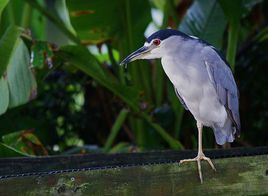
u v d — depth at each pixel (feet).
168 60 25.25
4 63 30.22
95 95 42.32
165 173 21.58
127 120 42.50
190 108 25.68
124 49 35.99
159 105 37.19
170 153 26.96
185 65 25.00
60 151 38.55
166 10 38.68
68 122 41.88
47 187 20.65
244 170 22.06
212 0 35.83
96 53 48.47
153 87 37.42
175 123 35.76
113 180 21.13
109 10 33.60
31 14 40.45
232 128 26.18
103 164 26.12
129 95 33.37
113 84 32.91
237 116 26.07
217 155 26.84
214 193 21.79
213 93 24.97
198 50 25.21
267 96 41.57
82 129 42.45
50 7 46.21
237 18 33.55
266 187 22.11
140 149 36.81
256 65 40.81
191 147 38.65
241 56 40.81
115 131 37.27
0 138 35.65
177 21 38.93
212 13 35.50
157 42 25.30
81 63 32.50
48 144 40.16
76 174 20.89
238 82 40.98
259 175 22.12
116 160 26.32
